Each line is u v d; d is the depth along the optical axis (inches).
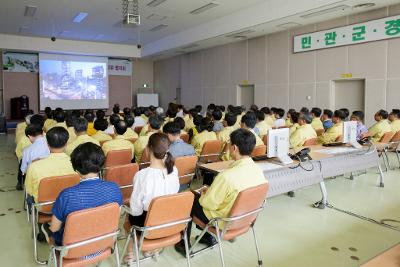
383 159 249.9
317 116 252.7
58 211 72.7
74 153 76.8
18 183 186.2
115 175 116.5
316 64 359.6
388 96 301.6
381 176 187.9
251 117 167.9
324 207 153.9
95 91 594.6
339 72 338.3
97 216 71.4
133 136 212.2
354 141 173.5
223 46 486.3
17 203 163.6
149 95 653.9
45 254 110.7
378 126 224.2
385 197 169.5
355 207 155.3
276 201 164.1
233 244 118.8
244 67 452.1
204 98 536.4
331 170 155.5
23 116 531.2
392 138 216.2
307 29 363.3
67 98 570.6
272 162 137.9
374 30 305.4
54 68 556.4
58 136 105.7
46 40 530.6
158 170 89.6
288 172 136.1
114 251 87.3
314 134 197.3
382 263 57.6
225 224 88.6
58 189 97.7
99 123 198.4
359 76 322.3
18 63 542.3
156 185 88.2
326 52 348.5
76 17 397.7
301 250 114.2
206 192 93.0
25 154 137.5
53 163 106.0
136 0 322.3
